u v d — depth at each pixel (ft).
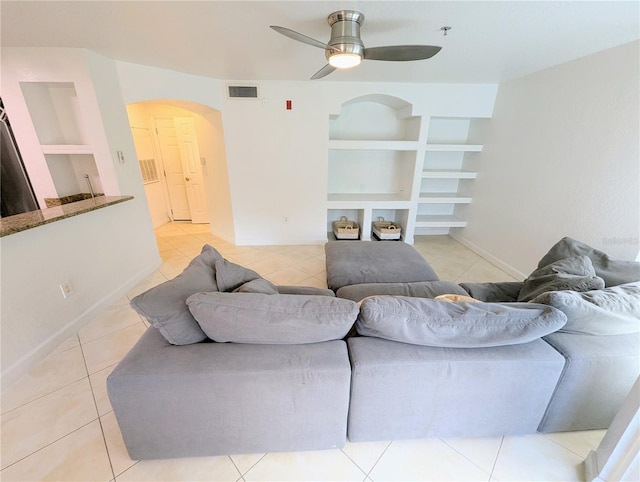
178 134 15.28
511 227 10.54
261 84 10.89
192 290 4.15
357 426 4.14
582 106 7.78
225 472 4.09
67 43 7.02
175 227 15.89
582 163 7.84
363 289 6.30
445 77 10.24
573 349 3.99
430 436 4.34
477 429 4.30
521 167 10.02
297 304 3.76
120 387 3.46
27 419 4.81
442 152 13.65
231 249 12.75
